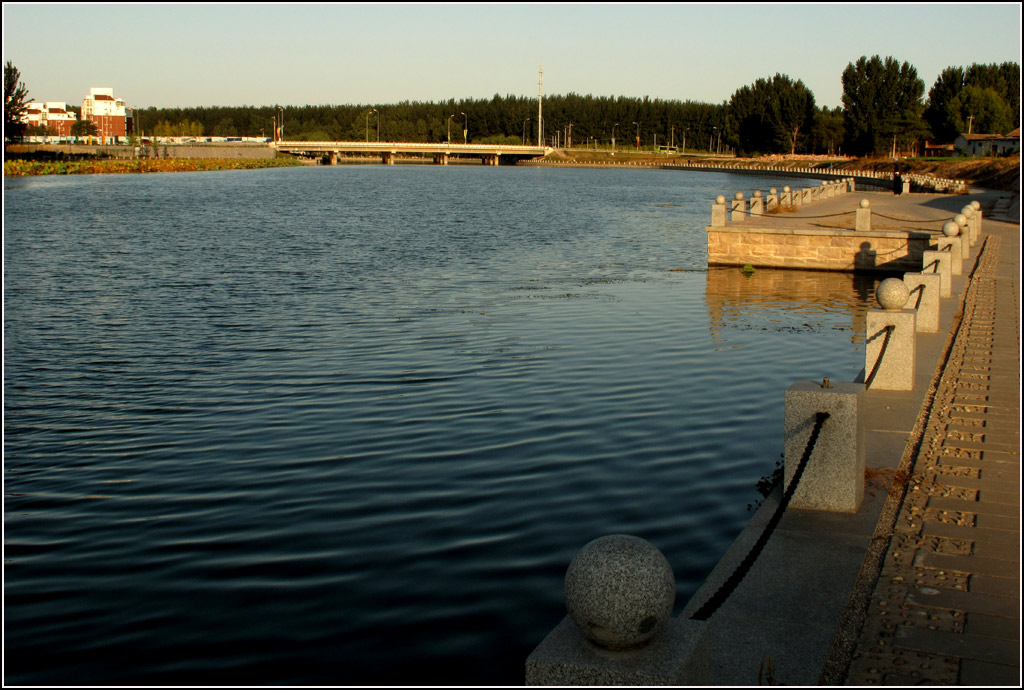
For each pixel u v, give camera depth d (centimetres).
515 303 2255
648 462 1065
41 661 651
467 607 720
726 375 1499
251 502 958
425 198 7038
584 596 407
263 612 718
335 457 1100
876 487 797
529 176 12331
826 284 2628
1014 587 620
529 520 895
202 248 3594
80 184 8238
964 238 2484
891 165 10550
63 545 854
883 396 1089
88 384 1480
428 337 1822
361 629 689
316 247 3641
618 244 3744
